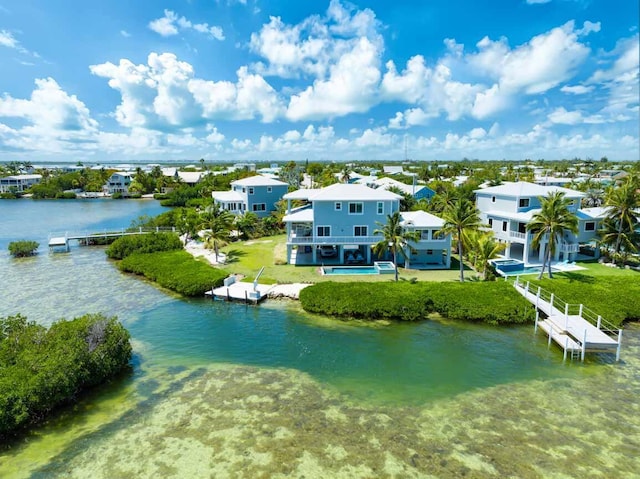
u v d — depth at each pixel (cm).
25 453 1484
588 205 6147
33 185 13125
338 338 2545
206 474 1384
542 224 3331
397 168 17300
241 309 3025
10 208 9681
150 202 11325
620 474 1393
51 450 1502
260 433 1609
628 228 3834
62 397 1730
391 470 1408
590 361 2245
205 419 1703
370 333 2619
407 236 3350
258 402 1834
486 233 3716
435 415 1742
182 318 2861
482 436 1599
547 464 1441
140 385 1978
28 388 1627
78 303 3138
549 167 19062
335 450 1510
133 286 3581
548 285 3127
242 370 2144
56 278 3816
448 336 2575
